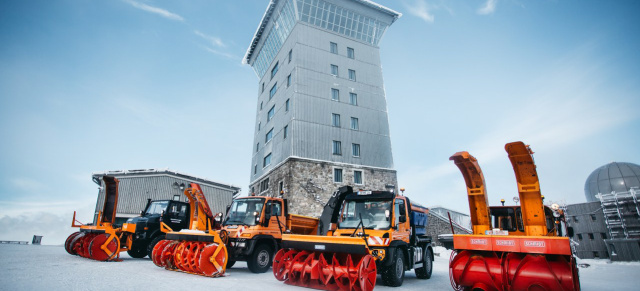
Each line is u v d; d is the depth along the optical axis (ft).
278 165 99.55
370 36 124.16
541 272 20.72
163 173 106.93
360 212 31.04
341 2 116.57
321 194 92.17
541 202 23.82
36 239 98.07
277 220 38.29
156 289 22.72
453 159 26.45
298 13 111.65
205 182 116.78
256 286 25.88
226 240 33.55
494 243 22.76
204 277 29.73
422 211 38.09
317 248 26.05
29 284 22.53
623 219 97.14
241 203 38.37
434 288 28.78
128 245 43.42
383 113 112.78
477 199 27.22
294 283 27.12
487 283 22.48
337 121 103.65
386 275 28.48
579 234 105.81
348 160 99.91
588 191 118.01
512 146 23.86
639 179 106.11
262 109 131.13
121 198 97.09
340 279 25.44
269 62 134.41
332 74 109.29
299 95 100.68
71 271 29.58
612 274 49.29
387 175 104.01
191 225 36.63
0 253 45.55
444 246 99.30
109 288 22.13
